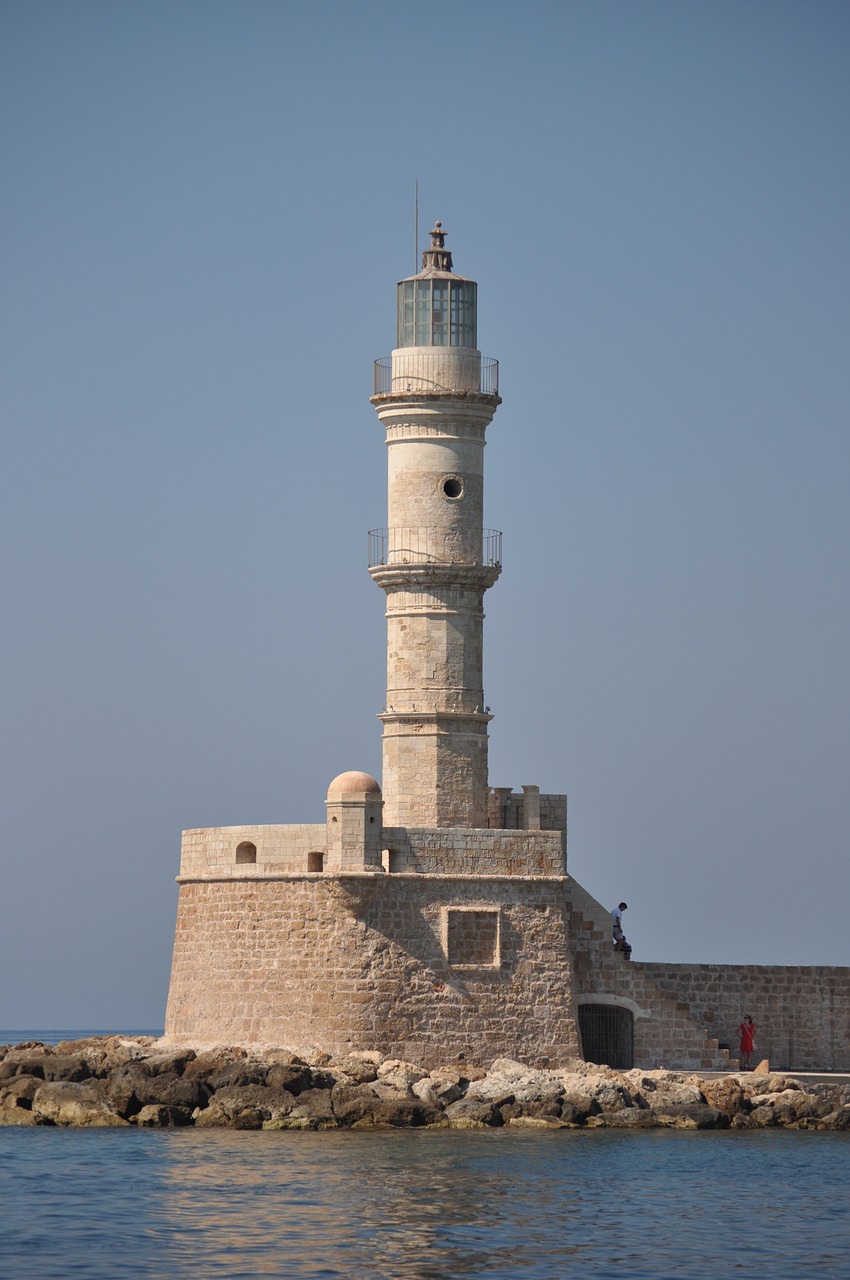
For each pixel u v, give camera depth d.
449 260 76.94
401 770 73.88
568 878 72.88
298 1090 67.25
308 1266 46.94
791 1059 76.44
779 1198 56.38
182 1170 58.22
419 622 74.31
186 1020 72.56
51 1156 60.66
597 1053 74.38
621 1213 53.91
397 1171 58.41
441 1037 69.62
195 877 72.69
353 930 69.19
